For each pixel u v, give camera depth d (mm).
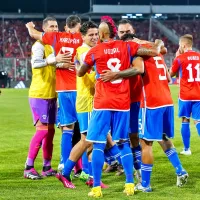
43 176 10039
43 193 8484
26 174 9836
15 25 66562
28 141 15078
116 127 8188
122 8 67750
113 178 9773
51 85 9922
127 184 8312
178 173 8867
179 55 12195
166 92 8672
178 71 12297
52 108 9961
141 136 8516
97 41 8750
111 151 9164
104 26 8477
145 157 8516
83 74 8336
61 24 66750
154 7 68625
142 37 68000
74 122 9750
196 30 69812
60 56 9438
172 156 8898
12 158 12125
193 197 8148
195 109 12117
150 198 8062
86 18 69375
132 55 8180
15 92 40781
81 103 8906
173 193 8438
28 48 61812
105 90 8117
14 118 21984
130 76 8078
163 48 8820
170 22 70875
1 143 14664
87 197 8141
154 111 8445
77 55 8820
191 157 12195
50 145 10078
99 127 8102
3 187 9008
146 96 8461
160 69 8648
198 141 15000
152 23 69812
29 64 49188
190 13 69500
